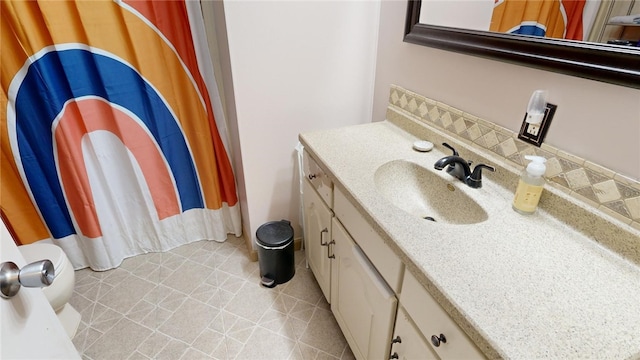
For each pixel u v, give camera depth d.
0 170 1.63
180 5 1.56
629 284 0.74
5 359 0.60
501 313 0.67
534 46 0.92
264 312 1.74
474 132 1.20
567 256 0.82
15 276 0.62
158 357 1.53
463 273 0.77
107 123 1.70
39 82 1.49
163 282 1.93
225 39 1.51
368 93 1.86
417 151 1.36
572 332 0.64
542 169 0.90
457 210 1.13
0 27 1.39
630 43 0.75
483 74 1.12
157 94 1.69
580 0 0.82
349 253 1.23
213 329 1.65
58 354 0.77
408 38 1.39
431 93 1.38
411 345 0.93
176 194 2.01
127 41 1.55
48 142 1.64
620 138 0.80
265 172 1.85
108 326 1.68
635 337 0.63
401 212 0.98
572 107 0.88
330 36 1.63
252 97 1.63
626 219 0.81
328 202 1.36
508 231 0.91
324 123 1.85
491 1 1.04
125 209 1.97
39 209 1.78
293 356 1.53
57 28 1.43
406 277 0.89
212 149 1.92
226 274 1.98
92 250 1.93
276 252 1.77
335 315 1.58
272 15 1.49
